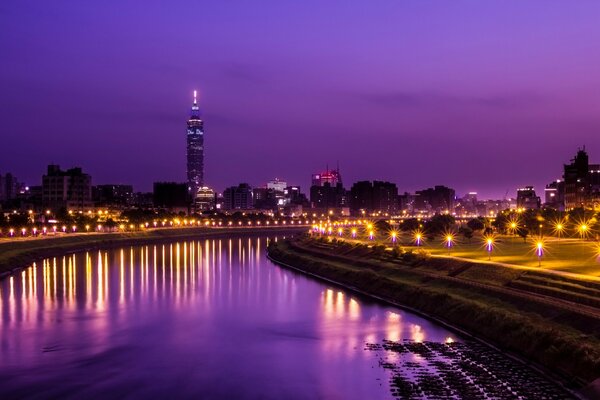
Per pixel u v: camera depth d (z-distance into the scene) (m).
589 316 104.25
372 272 194.75
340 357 109.19
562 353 94.44
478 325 120.88
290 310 155.25
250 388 94.19
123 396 91.12
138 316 148.00
